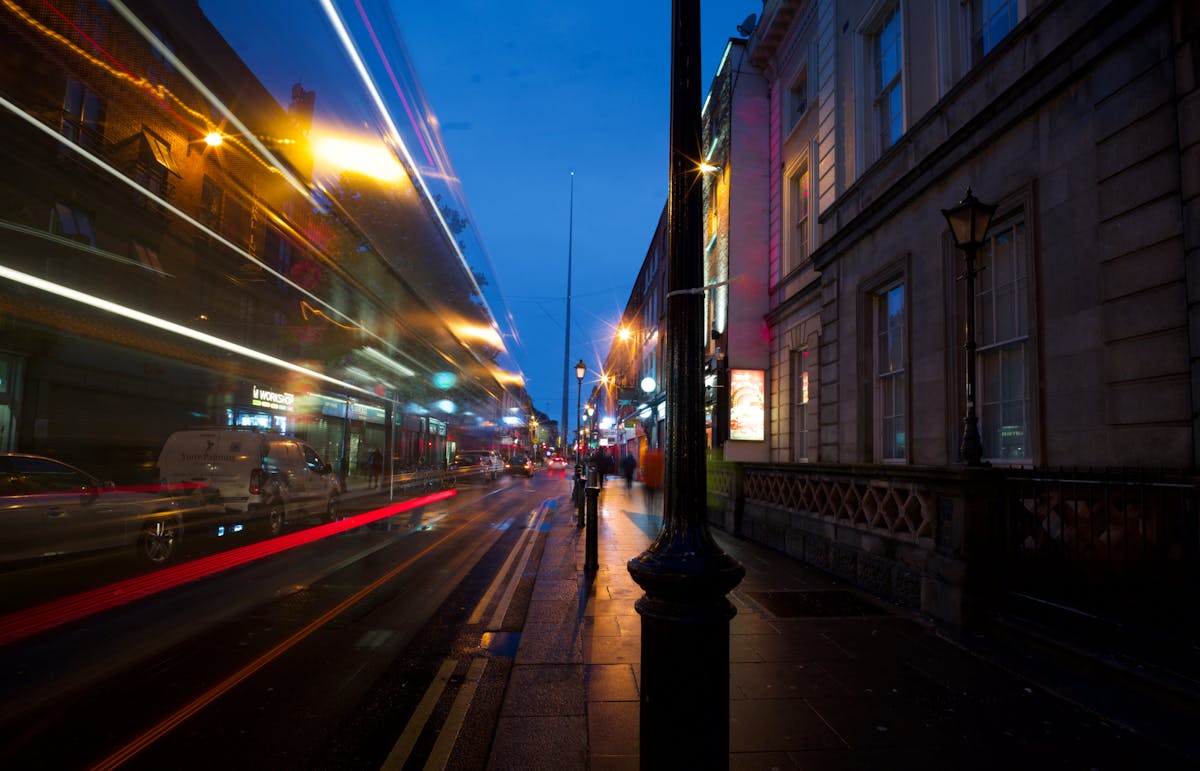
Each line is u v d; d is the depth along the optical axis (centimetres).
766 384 1641
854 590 667
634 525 1295
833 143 1191
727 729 199
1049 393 614
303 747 328
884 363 995
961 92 773
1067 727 332
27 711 375
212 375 1944
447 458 4516
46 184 1365
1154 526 448
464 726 352
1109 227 553
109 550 787
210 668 451
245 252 2070
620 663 444
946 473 538
